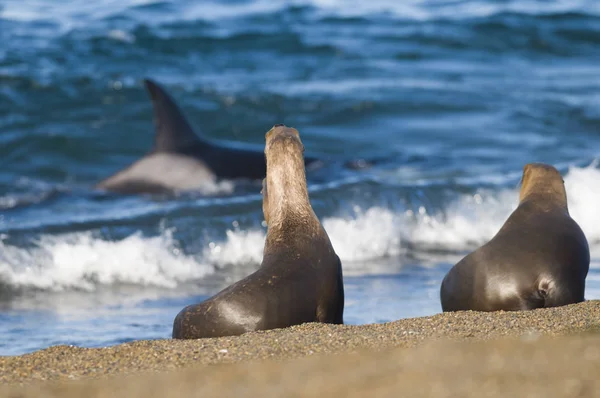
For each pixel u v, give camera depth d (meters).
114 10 114.19
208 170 59.53
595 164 56.53
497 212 49.66
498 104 85.38
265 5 121.44
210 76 91.69
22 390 18.14
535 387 14.80
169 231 43.91
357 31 111.69
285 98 83.06
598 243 45.16
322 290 26.58
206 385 17.20
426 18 118.56
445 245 46.31
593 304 27.09
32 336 30.75
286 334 23.55
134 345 22.72
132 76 88.44
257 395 15.88
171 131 61.09
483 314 26.00
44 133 71.38
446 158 67.19
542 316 25.14
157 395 16.72
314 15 117.94
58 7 114.56
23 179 65.00
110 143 72.38
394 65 100.00
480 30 113.12
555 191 30.81
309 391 15.80
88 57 93.62
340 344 21.81
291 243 27.06
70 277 39.41
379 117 80.94
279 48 102.25
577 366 16.33
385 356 18.59
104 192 58.66
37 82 81.81
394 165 64.44
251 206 47.31
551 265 28.30
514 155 69.06
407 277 39.19
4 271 38.81
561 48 109.56
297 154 27.98
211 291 38.50
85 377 19.97
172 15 113.81
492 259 28.83
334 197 48.47
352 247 44.44
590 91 91.62
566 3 131.75
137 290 38.53
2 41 95.50
